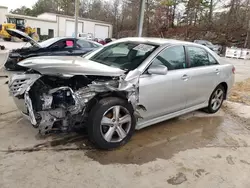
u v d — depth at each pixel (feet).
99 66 10.02
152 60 10.41
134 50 11.31
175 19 116.78
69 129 9.03
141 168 8.47
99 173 8.00
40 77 8.99
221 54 85.25
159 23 115.34
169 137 11.14
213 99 14.60
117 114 9.46
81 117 9.03
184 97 12.04
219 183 8.00
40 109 8.66
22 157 8.59
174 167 8.70
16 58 22.39
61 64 9.48
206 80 13.19
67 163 8.43
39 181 7.37
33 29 92.89
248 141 11.43
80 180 7.57
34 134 10.38
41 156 8.75
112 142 9.49
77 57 12.01
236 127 13.14
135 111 9.98
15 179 7.38
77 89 9.32
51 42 25.41
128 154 9.33
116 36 133.28
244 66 49.26
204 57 13.44
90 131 9.06
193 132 11.94
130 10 132.16
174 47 11.58
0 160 8.30
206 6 110.32
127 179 7.80
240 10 101.19
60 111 8.66
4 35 74.08
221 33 100.94
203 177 8.25
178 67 11.64
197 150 10.13
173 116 12.06
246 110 16.38
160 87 10.48
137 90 9.67
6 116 12.10
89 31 116.88
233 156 9.86
